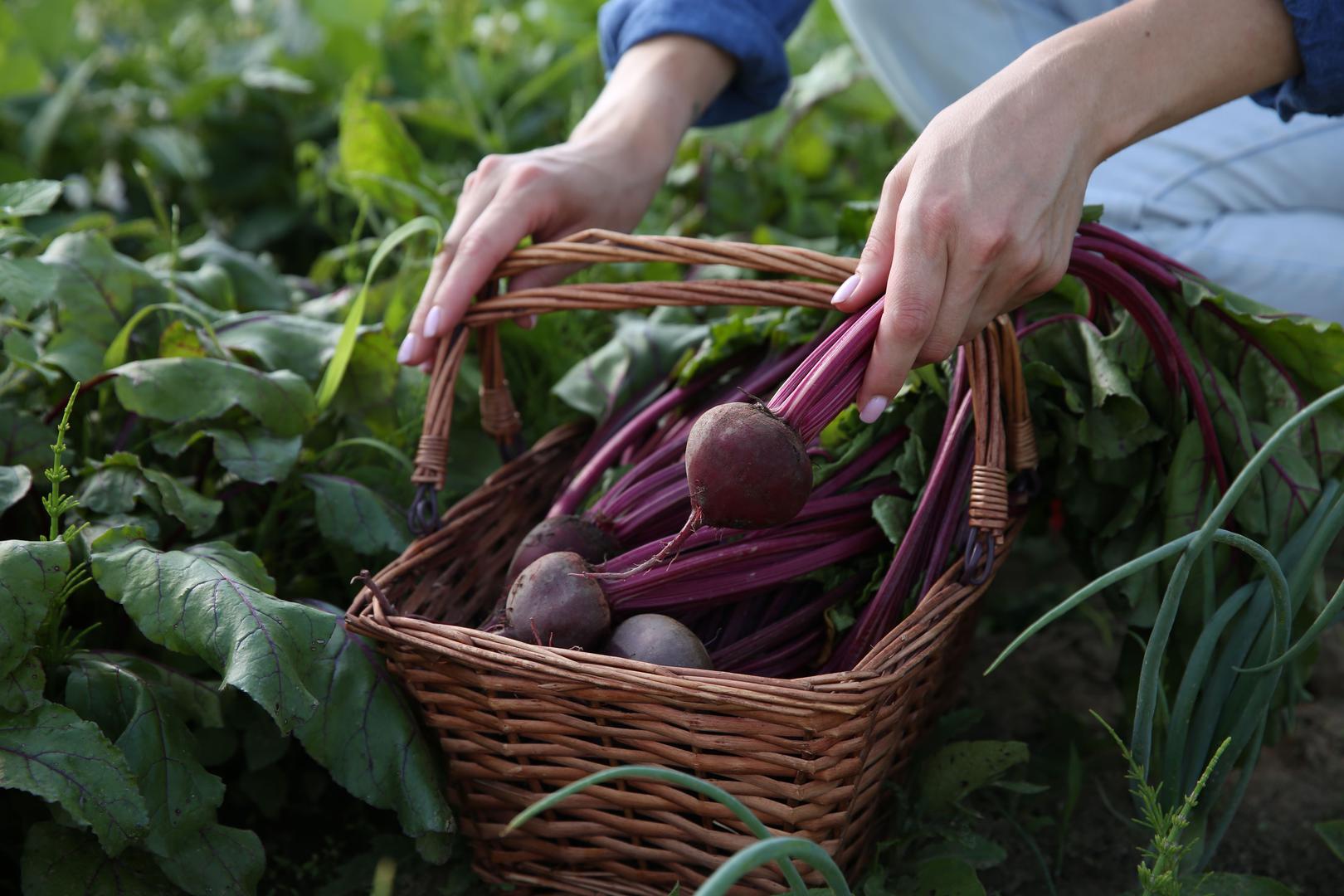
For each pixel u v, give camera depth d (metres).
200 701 1.17
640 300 1.20
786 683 0.98
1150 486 1.30
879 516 1.21
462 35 2.48
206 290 1.60
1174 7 1.09
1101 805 1.39
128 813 0.99
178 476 1.45
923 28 1.61
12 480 1.19
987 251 1.00
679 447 1.33
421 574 1.27
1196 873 1.19
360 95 1.86
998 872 1.30
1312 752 1.49
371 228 2.38
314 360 1.49
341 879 1.24
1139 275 1.27
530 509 1.44
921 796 1.22
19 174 2.23
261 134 2.64
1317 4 1.06
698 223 2.27
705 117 1.69
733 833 1.04
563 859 1.12
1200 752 1.16
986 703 1.58
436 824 1.09
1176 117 1.12
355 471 1.47
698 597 1.19
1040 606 1.69
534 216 1.31
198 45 3.04
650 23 1.51
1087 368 1.31
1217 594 1.25
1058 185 1.03
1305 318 1.19
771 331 1.44
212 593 1.09
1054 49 1.07
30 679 1.03
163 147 2.52
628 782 1.06
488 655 1.02
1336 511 1.12
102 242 1.48
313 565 1.53
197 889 1.05
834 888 0.79
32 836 1.05
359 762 1.10
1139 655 1.32
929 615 1.08
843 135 2.64
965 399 1.21
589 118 1.49
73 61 2.81
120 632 1.29
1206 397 1.24
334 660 1.12
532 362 1.80
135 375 1.30
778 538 1.22
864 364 1.06
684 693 0.97
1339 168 1.47
